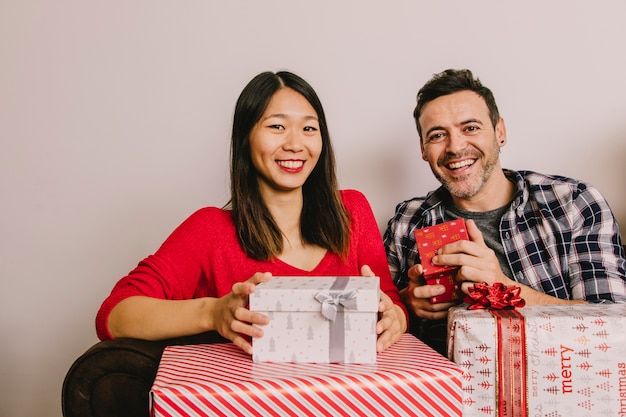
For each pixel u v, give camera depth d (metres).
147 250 1.87
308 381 0.88
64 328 1.89
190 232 1.33
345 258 1.38
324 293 0.96
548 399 0.98
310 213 1.38
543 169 1.83
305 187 1.40
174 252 1.29
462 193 1.54
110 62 1.84
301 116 1.29
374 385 0.89
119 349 1.09
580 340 0.98
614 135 1.81
